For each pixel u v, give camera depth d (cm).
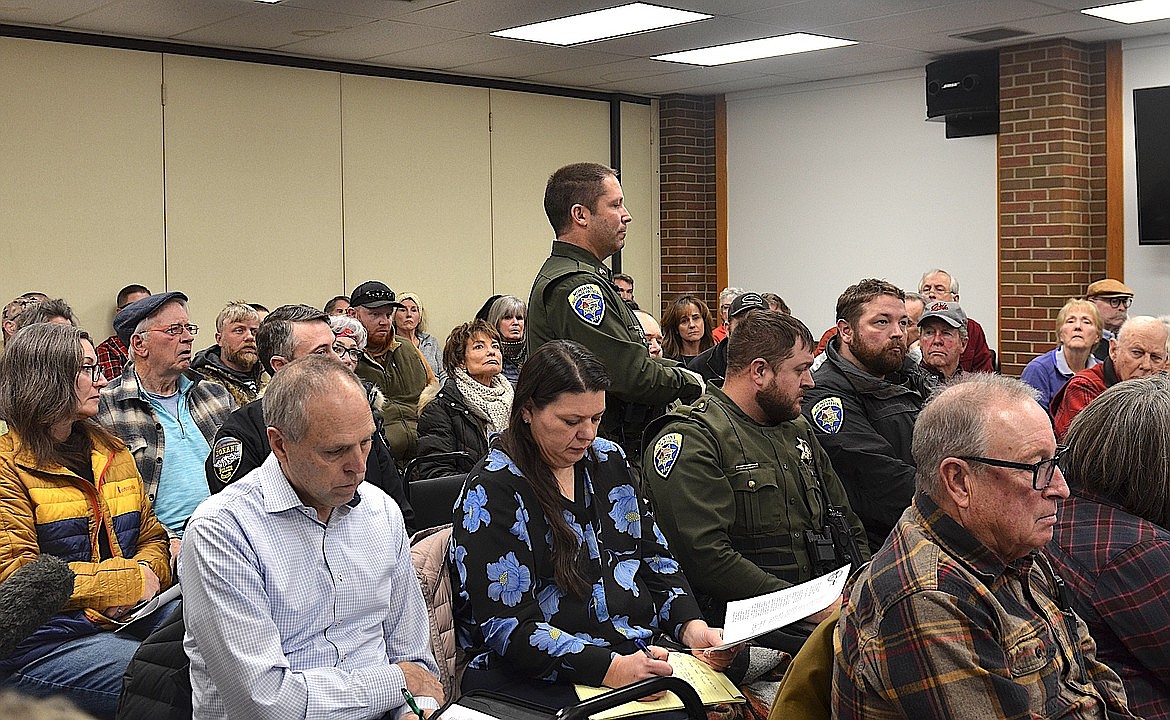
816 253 920
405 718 222
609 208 330
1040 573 199
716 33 715
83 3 600
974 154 817
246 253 748
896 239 868
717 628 269
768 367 291
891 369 352
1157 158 721
